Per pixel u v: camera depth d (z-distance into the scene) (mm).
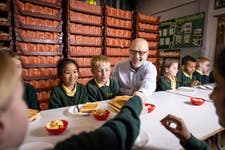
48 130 794
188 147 701
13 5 2174
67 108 1210
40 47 2441
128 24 3252
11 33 2215
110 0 4309
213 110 1190
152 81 1588
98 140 454
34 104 1508
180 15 4270
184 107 1260
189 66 2635
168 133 833
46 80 2529
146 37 3473
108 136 471
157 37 3668
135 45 1666
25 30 2301
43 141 743
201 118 1040
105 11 2924
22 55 2309
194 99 1361
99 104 1252
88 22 2770
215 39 3625
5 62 332
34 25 2336
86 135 465
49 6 2424
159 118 1030
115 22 3074
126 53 3312
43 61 2484
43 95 2514
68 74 1542
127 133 523
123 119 551
